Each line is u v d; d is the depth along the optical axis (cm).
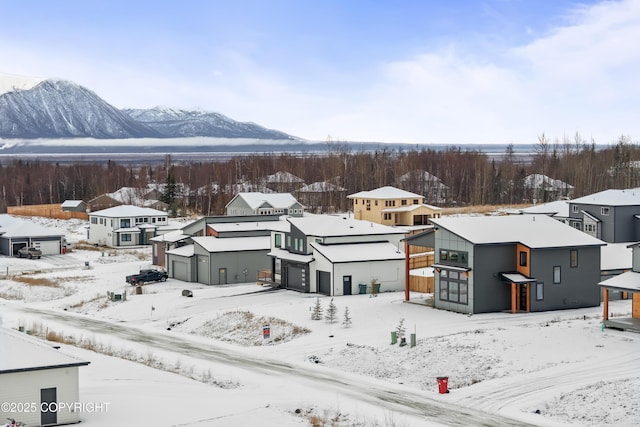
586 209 9631
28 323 5938
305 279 6962
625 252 6544
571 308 5700
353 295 6675
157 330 5797
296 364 4556
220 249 7794
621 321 4731
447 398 3741
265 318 5691
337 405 3581
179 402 3525
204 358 4722
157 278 8031
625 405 3416
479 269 5534
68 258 10056
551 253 5609
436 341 4709
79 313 6656
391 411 3484
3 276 8569
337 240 7019
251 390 3872
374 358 4519
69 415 3144
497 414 3450
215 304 6562
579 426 3275
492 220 6003
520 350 4347
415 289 6719
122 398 3575
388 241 7294
